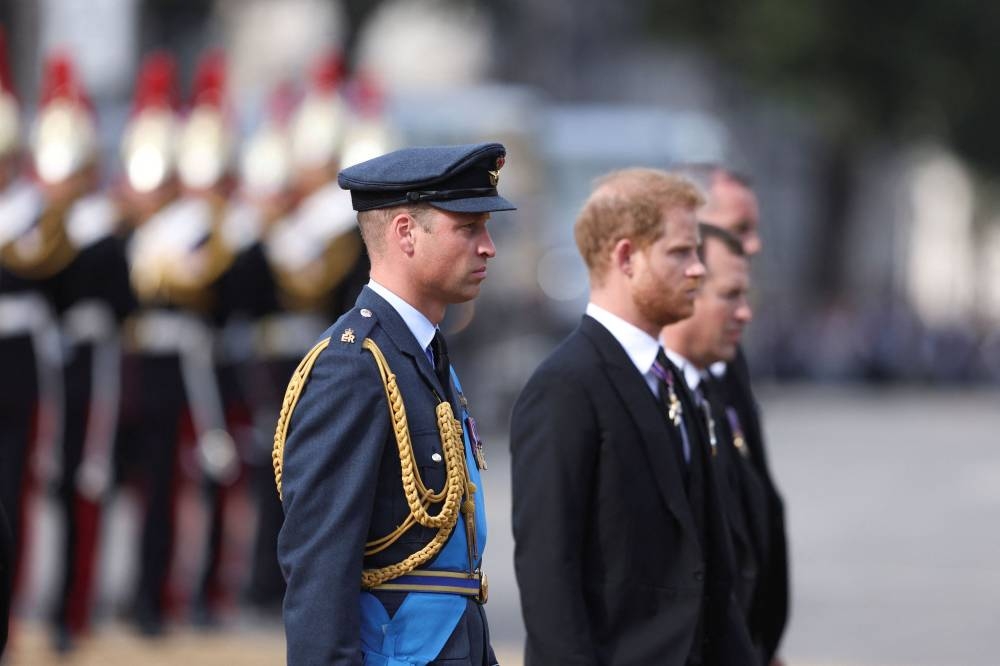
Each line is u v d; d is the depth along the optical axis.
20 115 39.50
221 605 42.69
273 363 43.16
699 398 22.61
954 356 187.00
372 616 17.38
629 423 19.83
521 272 99.62
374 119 45.06
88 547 39.25
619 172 21.05
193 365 41.94
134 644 39.59
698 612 19.70
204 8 150.00
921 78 156.50
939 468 85.75
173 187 42.53
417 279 17.91
